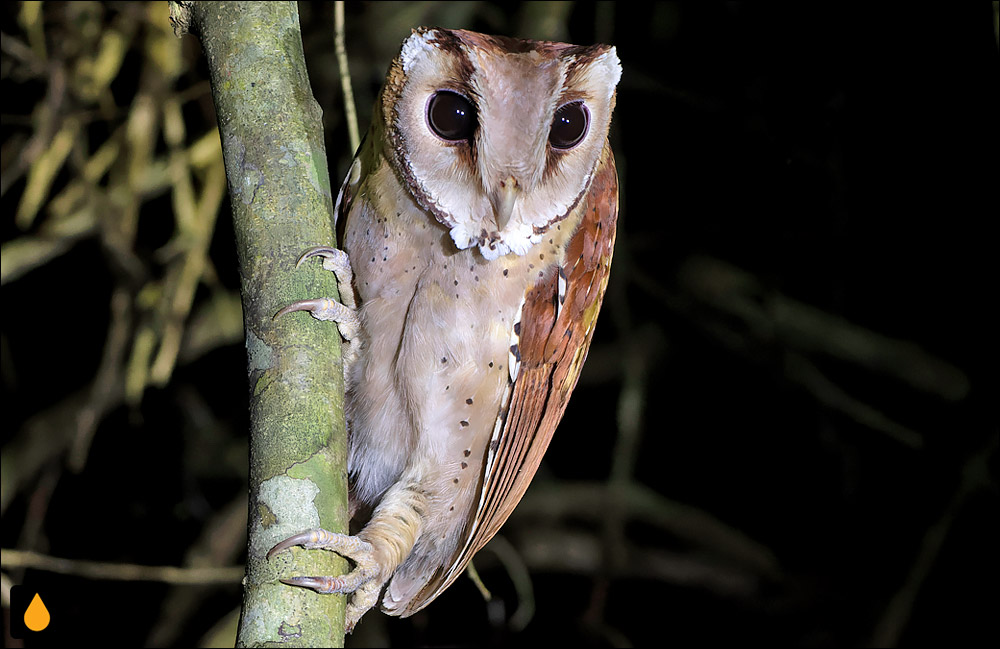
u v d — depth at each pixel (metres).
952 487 5.74
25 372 5.83
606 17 4.81
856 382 6.15
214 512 5.73
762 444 6.65
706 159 5.86
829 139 5.41
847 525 6.35
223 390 5.99
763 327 5.51
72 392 5.83
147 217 5.42
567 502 5.73
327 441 1.75
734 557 5.98
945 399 5.43
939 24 5.26
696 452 6.75
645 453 6.75
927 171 5.59
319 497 1.70
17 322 5.84
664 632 6.41
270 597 1.62
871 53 5.41
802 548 6.46
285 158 1.89
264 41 1.95
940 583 5.99
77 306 5.86
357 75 4.80
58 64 4.29
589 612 5.55
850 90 5.46
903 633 6.04
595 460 6.60
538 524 5.89
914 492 6.13
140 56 4.82
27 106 4.85
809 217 5.77
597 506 5.73
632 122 5.81
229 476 5.73
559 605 6.32
